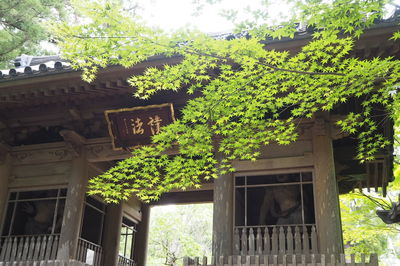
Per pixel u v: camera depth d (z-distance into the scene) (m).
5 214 14.95
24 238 15.41
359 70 9.07
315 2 8.51
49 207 15.84
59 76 13.18
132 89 13.78
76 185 14.49
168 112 13.84
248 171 13.07
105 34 9.16
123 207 17.17
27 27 21.70
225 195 12.75
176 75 10.22
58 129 16.17
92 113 15.04
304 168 12.76
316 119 12.83
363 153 14.09
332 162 12.52
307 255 11.45
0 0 20.48
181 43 10.01
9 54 22.62
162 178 16.75
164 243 41.03
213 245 12.23
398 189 21.97
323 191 12.14
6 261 13.87
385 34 10.62
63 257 13.48
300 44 11.06
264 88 10.41
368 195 21.41
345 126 12.08
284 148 13.08
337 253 11.36
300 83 9.99
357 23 9.09
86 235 16.75
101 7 8.76
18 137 16.12
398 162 18.69
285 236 13.01
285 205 13.36
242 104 10.38
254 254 11.92
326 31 9.08
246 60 9.59
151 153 11.59
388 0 8.55
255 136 11.34
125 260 17.36
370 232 22.23
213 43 9.17
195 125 11.14
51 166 15.23
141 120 14.10
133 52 9.66
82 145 15.07
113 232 16.33
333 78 9.67
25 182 15.20
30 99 14.49
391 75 9.27
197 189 18.19
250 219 14.17
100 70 12.72
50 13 22.34
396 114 11.23
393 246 30.06
